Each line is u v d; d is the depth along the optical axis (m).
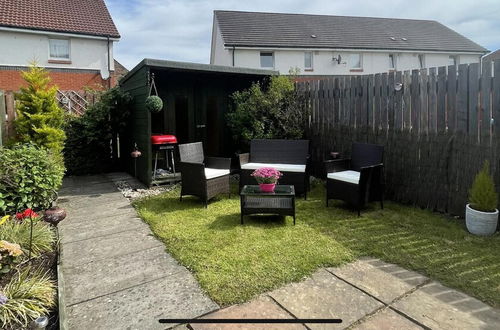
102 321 2.28
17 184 4.28
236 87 8.01
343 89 6.04
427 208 4.64
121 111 7.54
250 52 16.84
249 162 5.79
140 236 3.80
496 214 3.60
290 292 2.58
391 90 5.06
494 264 2.98
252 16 19.30
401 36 20.00
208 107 7.74
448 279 2.74
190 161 5.43
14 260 2.54
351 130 5.91
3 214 4.17
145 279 2.83
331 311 2.34
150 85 6.05
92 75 14.02
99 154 8.00
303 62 17.73
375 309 2.36
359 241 3.54
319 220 4.23
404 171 4.93
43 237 3.38
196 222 4.19
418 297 2.49
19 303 2.23
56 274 2.90
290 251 3.29
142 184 6.64
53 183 4.62
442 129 4.35
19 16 12.82
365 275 2.83
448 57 19.86
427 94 4.52
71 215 4.62
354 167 5.09
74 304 2.47
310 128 6.99
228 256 3.19
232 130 7.46
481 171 3.73
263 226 4.02
